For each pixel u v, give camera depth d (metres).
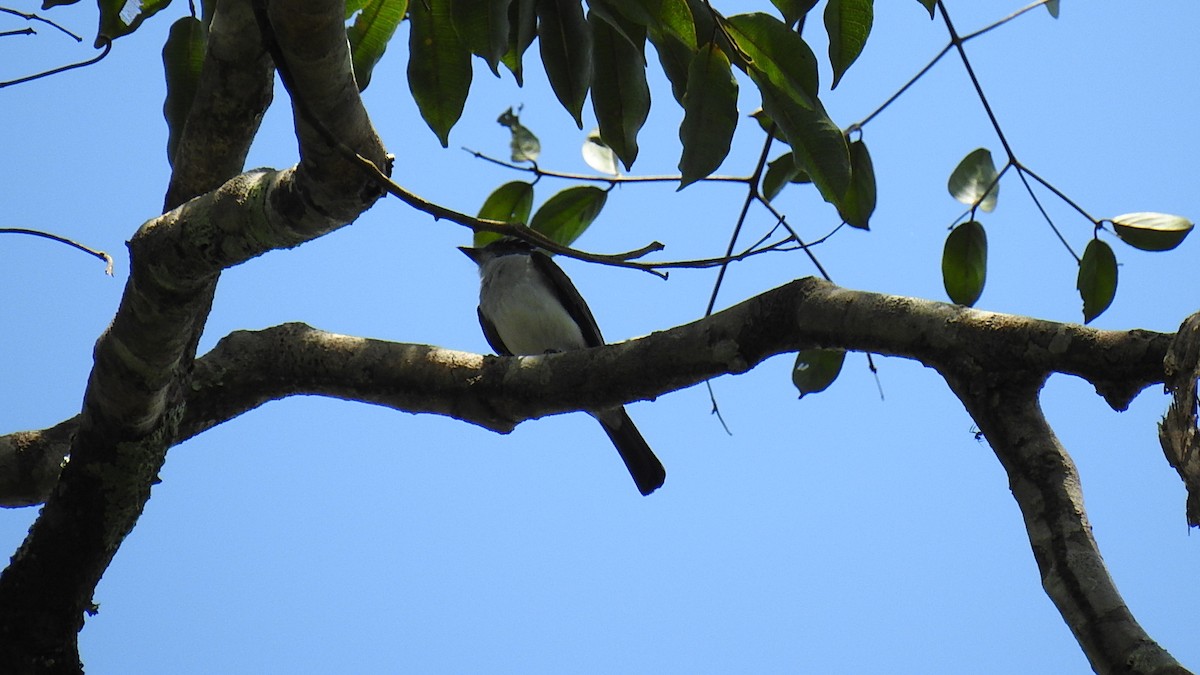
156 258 6.44
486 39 6.41
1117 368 5.64
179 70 7.21
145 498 7.41
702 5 6.59
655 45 6.83
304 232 6.22
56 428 8.19
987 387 5.91
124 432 7.13
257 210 6.18
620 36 6.82
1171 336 5.55
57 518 7.27
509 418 7.91
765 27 6.30
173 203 6.98
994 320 5.99
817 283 6.75
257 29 6.14
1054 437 5.73
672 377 7.20
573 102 6.64
